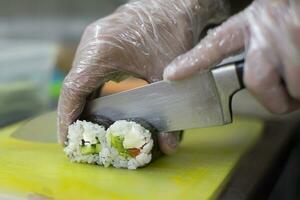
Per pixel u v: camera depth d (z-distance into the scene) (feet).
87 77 1.17
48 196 1.00
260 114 1.90
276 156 1.45
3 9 3.24
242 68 1.05
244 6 1.50
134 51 1.22
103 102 1.20
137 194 1.02
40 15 3.16
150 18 1.24
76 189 1.04
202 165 1.21
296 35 0.88
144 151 1.15
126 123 1.15
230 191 1.17
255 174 1.29
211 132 1.57
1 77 2.06
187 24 1.27
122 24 1.22
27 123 1.38
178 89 1.12
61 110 1.19
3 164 1.17
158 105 1.16
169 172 1.15
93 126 1.16
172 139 1.20
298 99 0.96
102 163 1.17
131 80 2.21
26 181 1.07
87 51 1.19
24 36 3.21
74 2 3.05
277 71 0.93
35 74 2.16
